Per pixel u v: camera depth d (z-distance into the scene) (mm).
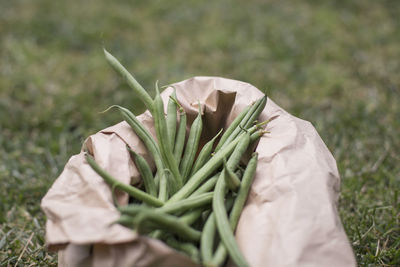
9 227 1736
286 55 3316
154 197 1144
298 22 4004
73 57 3352
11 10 4164
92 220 975
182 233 1018
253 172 1151
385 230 1649
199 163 1316
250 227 1042
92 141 1246
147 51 3484
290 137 1218
